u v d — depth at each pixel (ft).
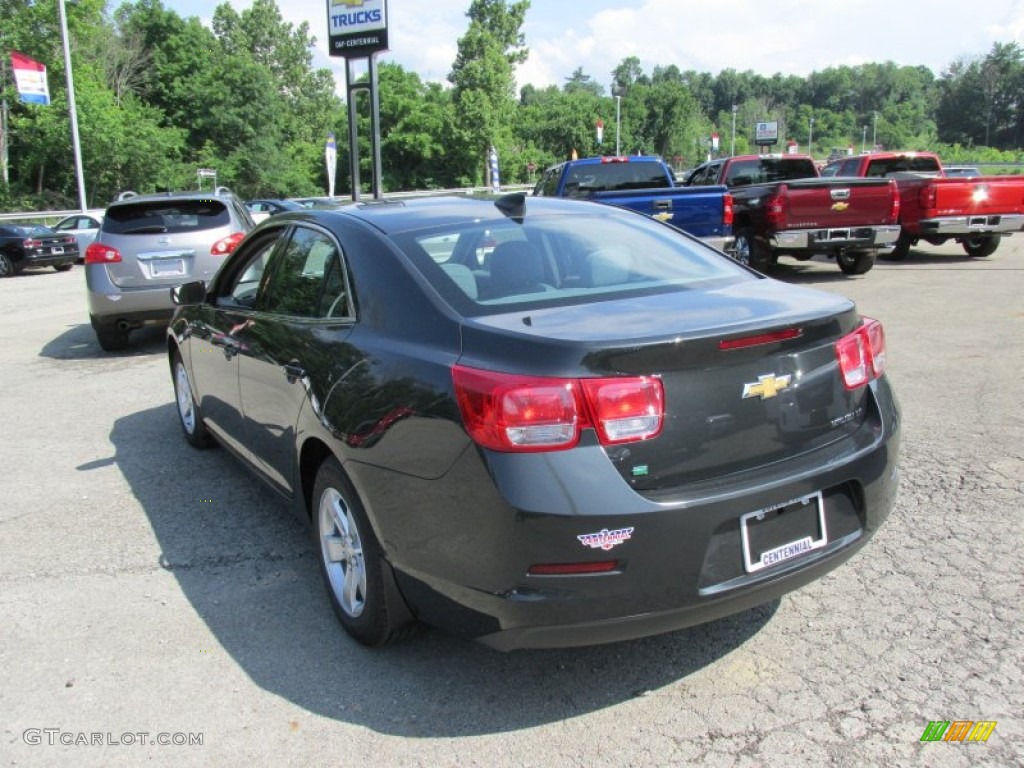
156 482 16.89
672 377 8.30
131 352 31.32
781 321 8.88
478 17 216.95
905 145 461.78
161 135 168.35
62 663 10.44
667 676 9.84
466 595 8.59
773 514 8.79
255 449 13.82
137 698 9.71
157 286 29.35
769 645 10.35
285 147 249.34
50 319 40.47
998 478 15.05
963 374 22.02
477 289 10.08
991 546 12.53
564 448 7.98
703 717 9.05
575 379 8.01
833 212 39.45
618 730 8.90
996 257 49.14
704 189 37.06
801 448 9.21
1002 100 452.76
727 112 581.94
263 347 12.79
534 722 9.09
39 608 11.84
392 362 9.52
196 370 16.90
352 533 10.52
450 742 8.80
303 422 11.13
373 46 70.23
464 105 217.77
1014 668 9.59
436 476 8.64
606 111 340.18
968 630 10.39
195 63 219.61
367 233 11.34
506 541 8.07
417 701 9.54
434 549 8.79
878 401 10.05
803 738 8.62
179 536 14.20
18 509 15.62
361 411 9.66
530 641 8.38
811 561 9.05
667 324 8.74
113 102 167.12
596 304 9.78
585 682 9.80
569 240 11.76
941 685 9.36
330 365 10.56
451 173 249.75
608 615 8.14
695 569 8.28
